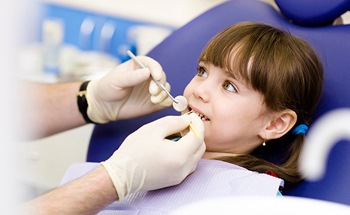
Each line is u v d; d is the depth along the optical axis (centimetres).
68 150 141
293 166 85
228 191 74
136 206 76
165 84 95
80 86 108
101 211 77
